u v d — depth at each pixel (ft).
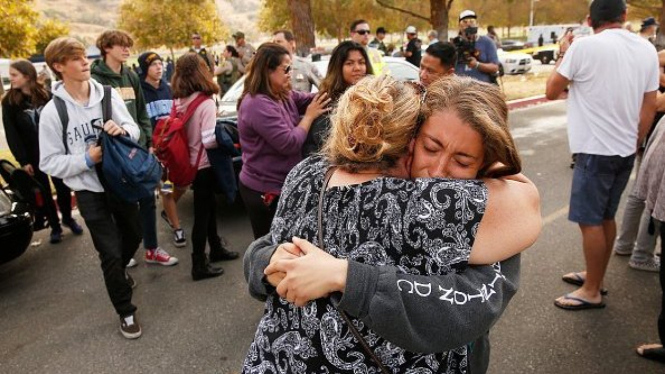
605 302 10.10
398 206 3.07
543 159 21.68
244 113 8.68
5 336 10.06
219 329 9.94
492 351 8.73
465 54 20.94
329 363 3.19
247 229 15.12
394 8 41.83
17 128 13.70
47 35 81.82
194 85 10.90
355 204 3.19
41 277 12.65
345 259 3.12
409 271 3.03
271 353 3.45
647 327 9.25
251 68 8.60
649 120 8.97
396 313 2.85
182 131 10.88
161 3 128.57
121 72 12.86
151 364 8.95
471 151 3.19
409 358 3.17
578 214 9.36
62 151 9.24
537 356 8.54
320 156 3.79
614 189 9.27
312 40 32.86
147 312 10.64
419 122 3.28
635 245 11.55
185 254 13.60
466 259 3.00
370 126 3.18
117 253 9.59
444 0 39.96
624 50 8.45
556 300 10.02
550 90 9.34
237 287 11.57
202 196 11.43
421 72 11.45
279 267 3.10
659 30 50.26
